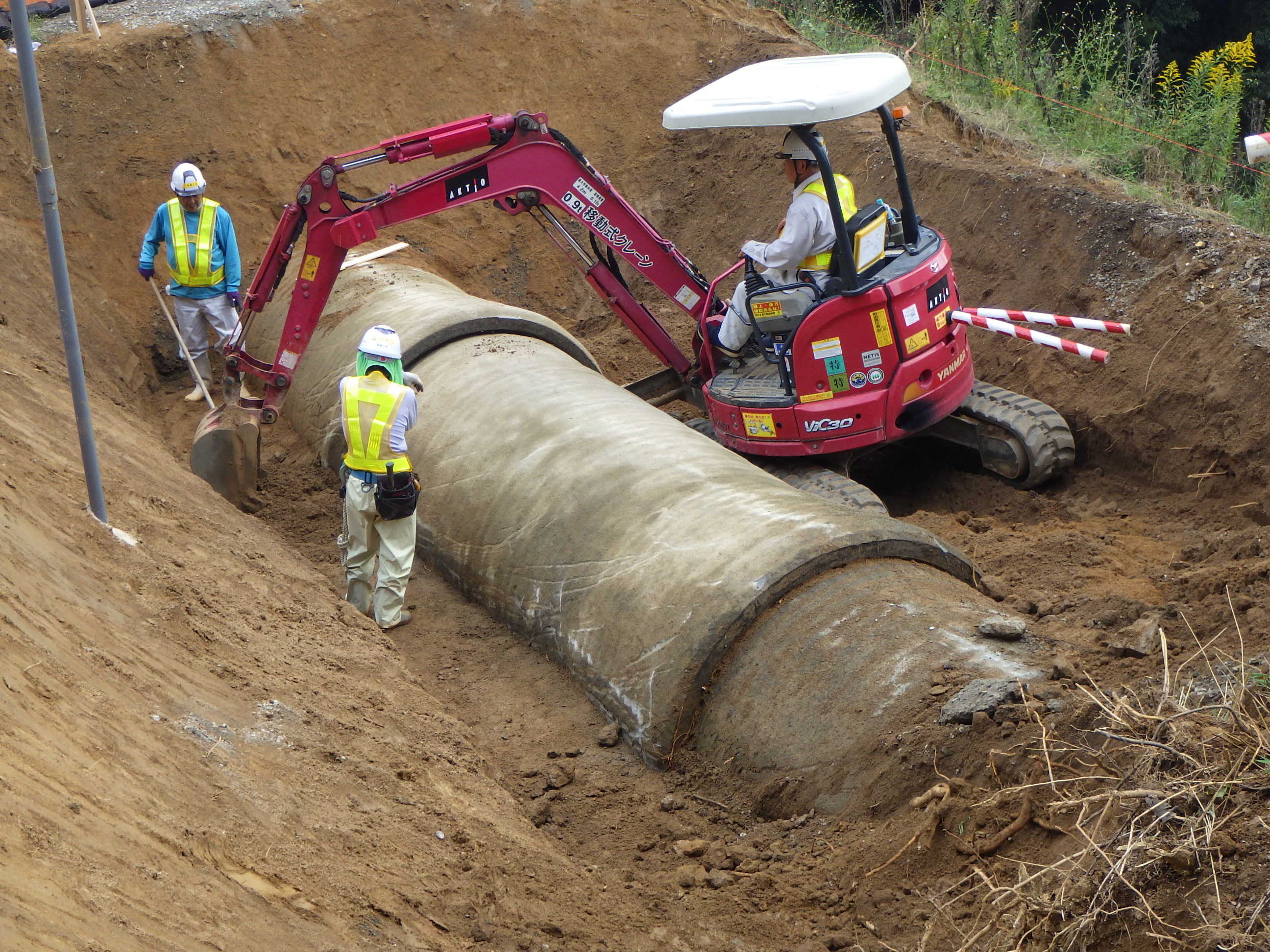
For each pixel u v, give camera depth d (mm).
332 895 3797
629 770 5754
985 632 5406
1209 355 8109
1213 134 12445
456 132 8250
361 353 6926
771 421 8008
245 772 4277
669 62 14180
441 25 13672
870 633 5492
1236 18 20969
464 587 7387
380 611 7055
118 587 5113
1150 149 12070
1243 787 3863
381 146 8188
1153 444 8273
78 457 6531
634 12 14305
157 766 3953
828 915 4551
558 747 5961
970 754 4766
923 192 10906
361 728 5164
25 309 9617
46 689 3861
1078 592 6750
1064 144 12320
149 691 4422
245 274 11836
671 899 4695
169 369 11094
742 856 4977
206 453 8312
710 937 4426
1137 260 9039
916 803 4664
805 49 13891
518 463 7352
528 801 5520
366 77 13250
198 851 3639
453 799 4988
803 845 4957
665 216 13305
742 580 5773
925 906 4371
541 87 13805
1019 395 8844
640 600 6070
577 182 8609
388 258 11961
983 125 12578
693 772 5633
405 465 6863
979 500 8641
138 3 14000
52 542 4996
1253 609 5809
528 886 4445
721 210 12867
